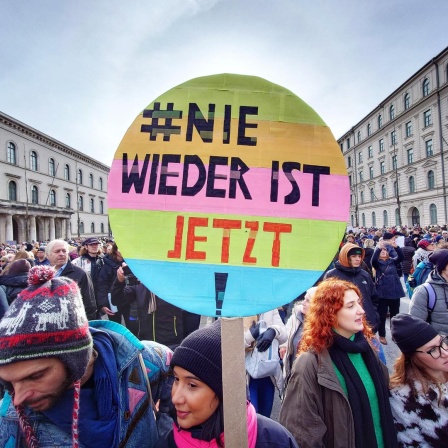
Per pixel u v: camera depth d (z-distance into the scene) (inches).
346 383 62.2
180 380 40.8
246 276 38.4
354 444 59.4
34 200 1592.0
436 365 61.1
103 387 41.4
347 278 140.9
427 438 61.4
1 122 1390.3
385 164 1652.3
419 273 180.2
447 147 1240.2
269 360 98.9
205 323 213.0
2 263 267.9
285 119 40.1
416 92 1405.0
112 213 38.3
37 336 33.1
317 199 39.5
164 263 38.2
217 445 39.0
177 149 39.5
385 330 200.4
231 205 39.2
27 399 34.2
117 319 184.4
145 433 45.7
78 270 143.2
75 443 36.7
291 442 44.4
